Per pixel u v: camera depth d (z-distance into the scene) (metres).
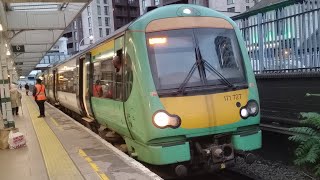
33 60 45.66
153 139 7.00
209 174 8.91
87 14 115.62
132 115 7.52
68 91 17.89
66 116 17.97
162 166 8.09
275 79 10.01
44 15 20.27
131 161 7.39
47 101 34.16
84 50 13.28
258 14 10.65
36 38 26.42
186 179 8.62
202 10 7.93
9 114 11.38
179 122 6.98
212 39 7.73
